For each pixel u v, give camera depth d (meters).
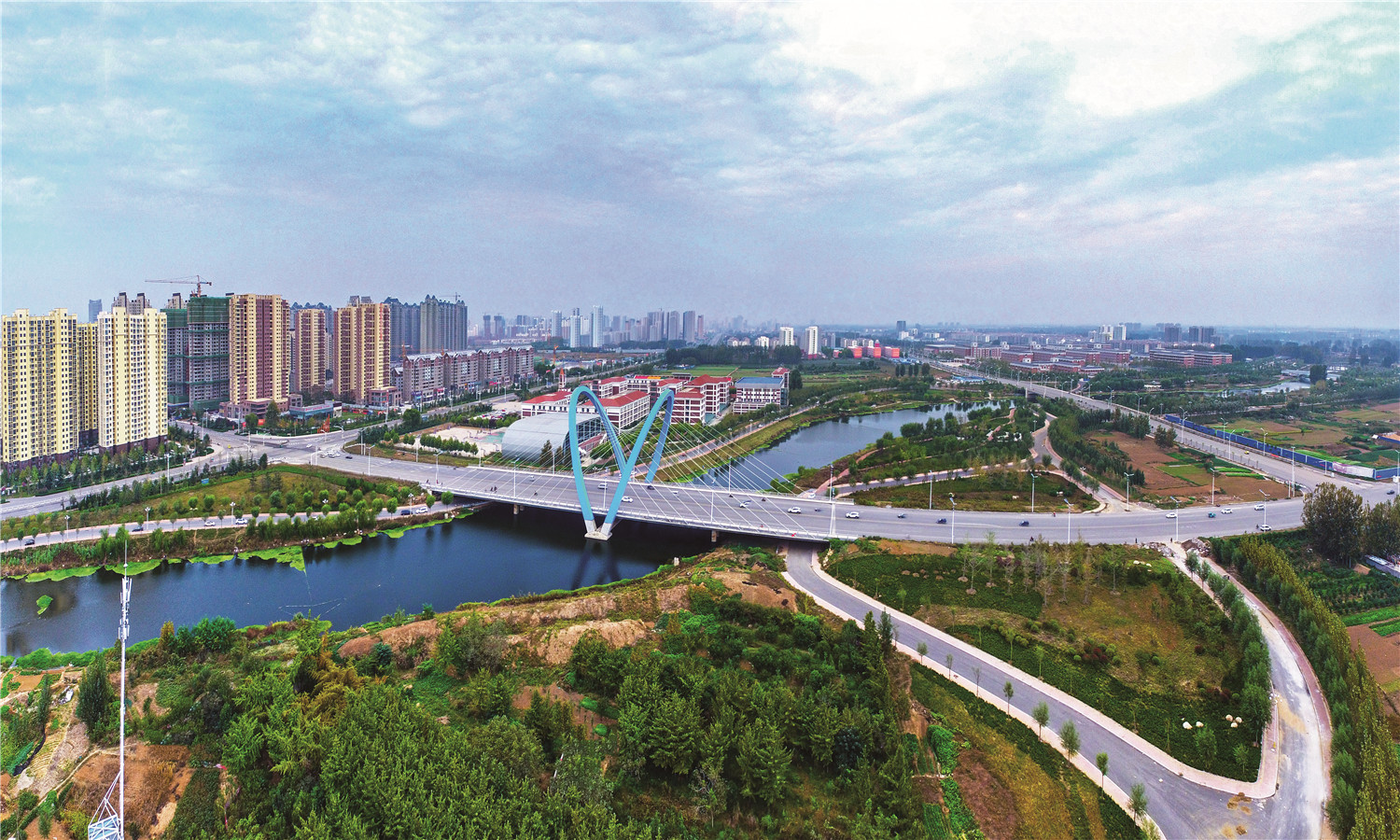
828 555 165.25
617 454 193.50
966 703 106.56
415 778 75.69
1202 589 139.12
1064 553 151.62
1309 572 156.00
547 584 163.88
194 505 199.38
